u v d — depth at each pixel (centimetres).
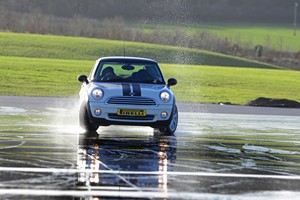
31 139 3950
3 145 3616
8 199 2127
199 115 7200
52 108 7500
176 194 2275
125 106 4175
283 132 5156
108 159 3100
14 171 2683
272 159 3366
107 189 2333
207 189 2391
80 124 4412
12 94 11544
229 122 6175
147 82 4469
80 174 2642
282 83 17225
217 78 17325
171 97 4281
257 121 6494
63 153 3288
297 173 2870
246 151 3694
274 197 2275
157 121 4234
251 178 2683
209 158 3300
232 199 2216
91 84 4369
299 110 9181
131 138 4131
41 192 2252
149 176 2642
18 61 18712
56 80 14800
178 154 3403
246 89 15125
